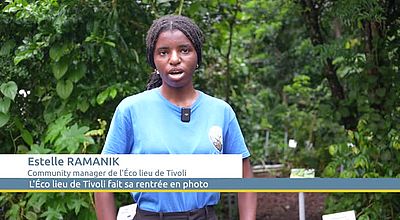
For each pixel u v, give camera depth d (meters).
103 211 2.32
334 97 4.91
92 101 3.84
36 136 3.94
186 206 2.25
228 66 5.78
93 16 3.84
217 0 5.03
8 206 3.72
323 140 6.66
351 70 4.68
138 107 2.24
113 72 3.99
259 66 7.83
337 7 4.07
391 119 4.29
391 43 4.45
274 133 8.86
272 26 7.23
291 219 6.11
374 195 4.24
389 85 4.45
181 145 2.23
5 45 3.83
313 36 5.00
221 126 2.28
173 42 2.21
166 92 2.25
